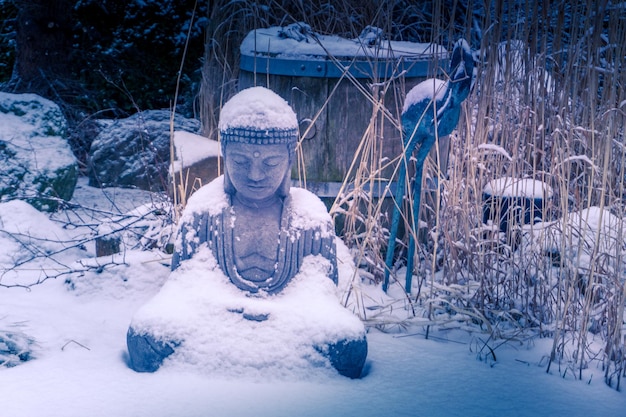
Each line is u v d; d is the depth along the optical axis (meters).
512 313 4.71
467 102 5.26
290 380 3.95
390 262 5.12
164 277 5.11
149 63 10.92
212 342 4.03
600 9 4.89
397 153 5.48
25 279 5.39
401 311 4.90
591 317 4.46
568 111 4.89
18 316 4.66
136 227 5.54
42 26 10.44
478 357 4.30
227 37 6.60
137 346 3.99
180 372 3.97
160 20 10.97
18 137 7.12
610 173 4.59
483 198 5.59
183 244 4.43
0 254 5.71
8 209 6.09
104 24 10.90
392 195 5.11
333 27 6.26
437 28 5.39
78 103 10.48
